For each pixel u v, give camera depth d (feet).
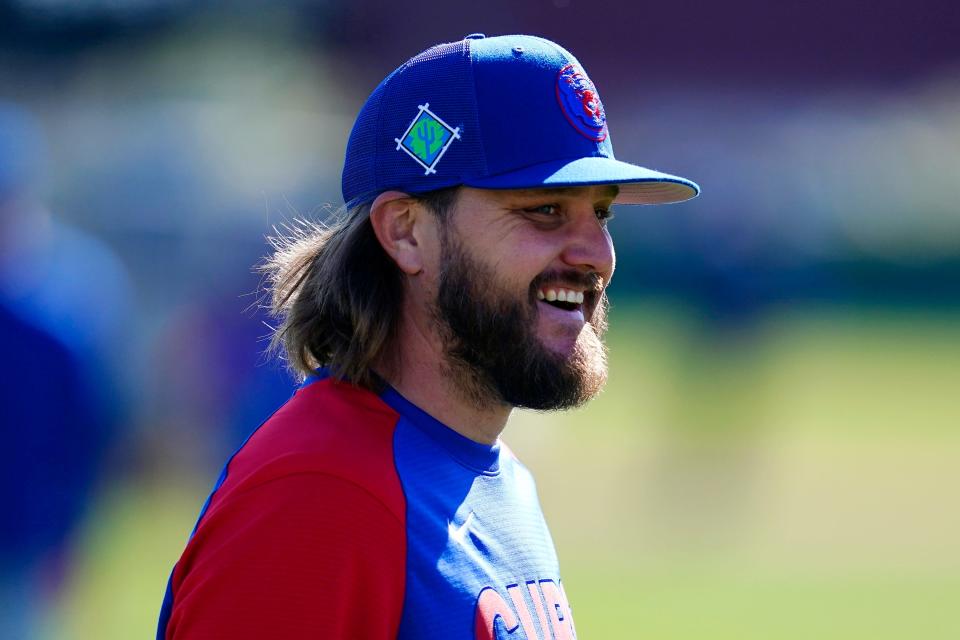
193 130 257.75
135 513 127.54
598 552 124.36
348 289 34.09
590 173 32.89
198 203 196.54
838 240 416.05
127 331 136.67
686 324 185.68
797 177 438.40
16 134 65.67
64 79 318.04
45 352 64.08
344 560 29.60
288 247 39.04
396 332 34.37
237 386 125.29
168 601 31.60
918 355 284.41
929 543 129.29
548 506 145.89
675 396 185.47
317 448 30.60
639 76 450.30
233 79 348.18
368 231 34.60
